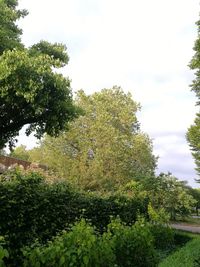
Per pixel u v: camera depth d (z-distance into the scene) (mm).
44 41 22469
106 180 25703
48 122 19875
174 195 20938
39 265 4871
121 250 7242
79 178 25734
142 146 30625
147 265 7703
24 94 16953
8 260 7254
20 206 8391
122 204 13039
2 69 16609
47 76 17531
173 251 12617
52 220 9461
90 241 5449
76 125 28859
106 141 27922
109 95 32562
